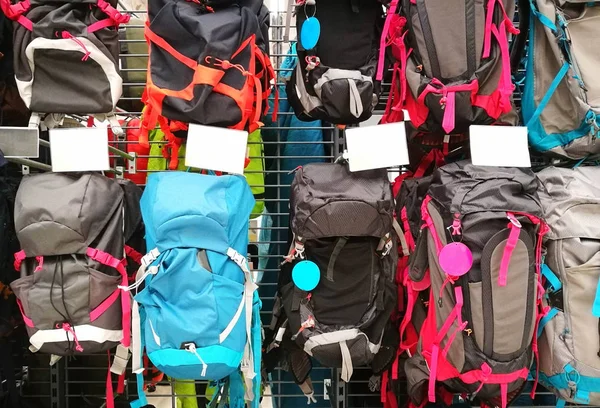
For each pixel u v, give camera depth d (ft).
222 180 4.04
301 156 5.40
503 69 4.23
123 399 5.70
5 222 4.40
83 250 3.92
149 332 3.82
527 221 3.95
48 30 3.99
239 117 4.00
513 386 3.97
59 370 5.43
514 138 4.25
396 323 4.93
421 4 4.29
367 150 4.25
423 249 4.34
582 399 4.11
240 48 4.05
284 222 6.00
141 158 5.59
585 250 4.12
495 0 4.25
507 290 3.88
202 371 3.68
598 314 4.00
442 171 4.28
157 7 4.11
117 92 4.18
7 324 4.55
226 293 3.82
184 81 4.00
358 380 5.47
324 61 4.58
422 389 4.62
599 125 4.31
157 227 3.84
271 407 5.99
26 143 3.97
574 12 4.49
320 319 4.39
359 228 4.15
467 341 3.94
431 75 4.29
